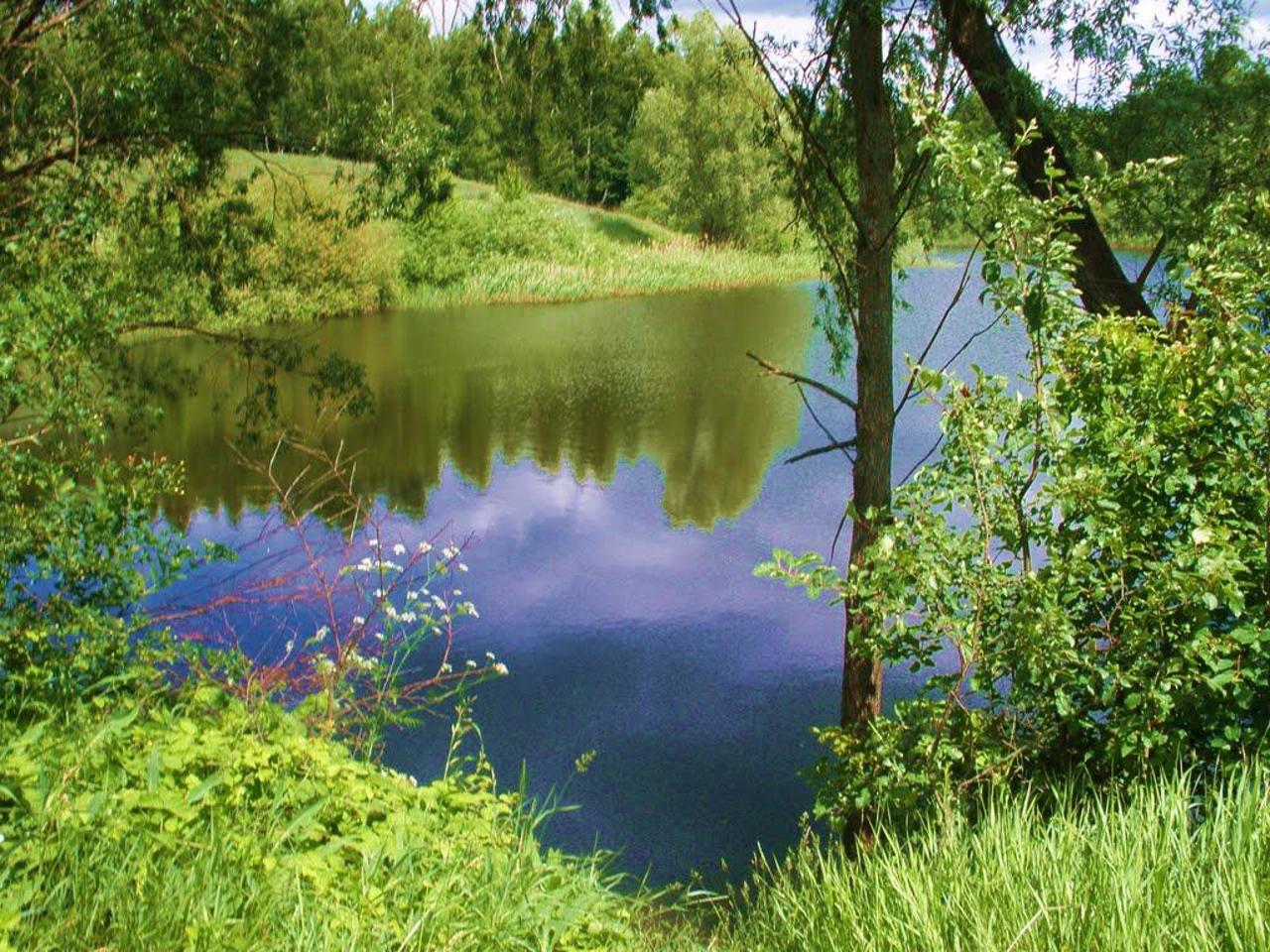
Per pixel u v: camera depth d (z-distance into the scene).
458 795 3.90
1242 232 4.38
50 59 8.96
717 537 14.19
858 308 7.21
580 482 16.47
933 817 4.04
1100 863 2.81
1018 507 4.27
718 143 45.03
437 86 16.80
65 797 2.80
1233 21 7.48
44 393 5.47
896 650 4.40
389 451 17.86
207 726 3.86
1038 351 4.24
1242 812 2.88
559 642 11.00
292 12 10.64
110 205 9.32
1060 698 3.92
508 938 2.97
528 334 29.28
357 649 5.86
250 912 2.68
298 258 27.52
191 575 10.25
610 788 8.55
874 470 7.13
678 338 28.78
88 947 2.38
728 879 7.44
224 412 19.25
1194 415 4.17
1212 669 3.70
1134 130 7.50
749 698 10.08
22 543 4.76
